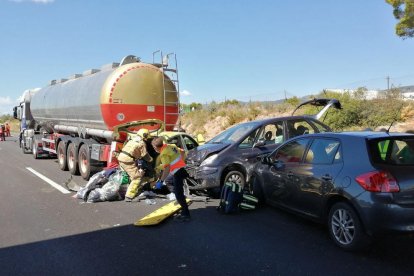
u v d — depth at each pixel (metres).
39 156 18.31
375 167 4.93
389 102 18.19
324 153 5.86
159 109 11.12
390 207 4.70
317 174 5.75
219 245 5.61
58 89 14.34
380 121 17.47
